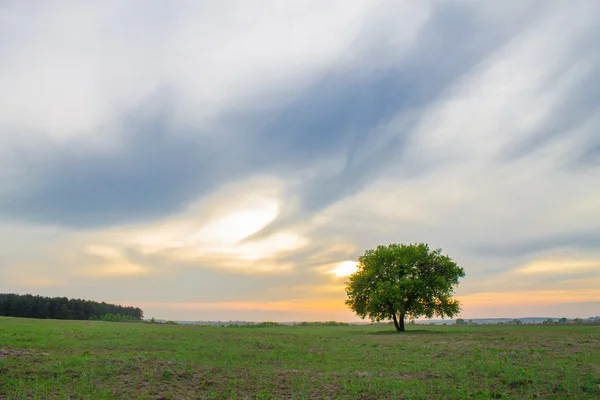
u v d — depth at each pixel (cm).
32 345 2427
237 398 1378
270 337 3962
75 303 13075
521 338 3784
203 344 2923
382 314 5891
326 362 2214
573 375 1750
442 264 5928
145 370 1695
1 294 12056
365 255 6397
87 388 1396
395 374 1850
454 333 4922
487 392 1494
